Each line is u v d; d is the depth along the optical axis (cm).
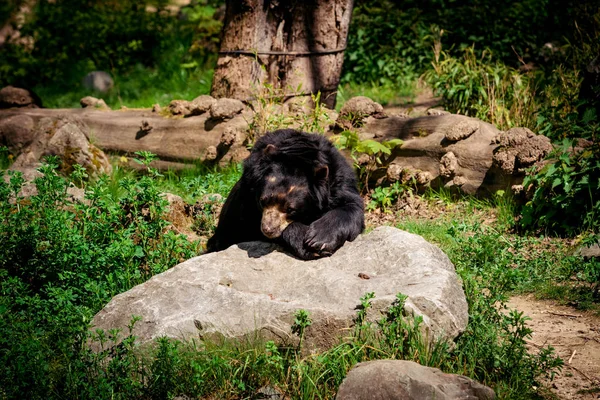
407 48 1584
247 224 694
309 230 612
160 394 504
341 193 655
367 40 1594
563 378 549
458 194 952
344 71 1577
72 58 1958
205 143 1088
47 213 695
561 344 605
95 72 1794
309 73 1151
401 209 962
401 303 514
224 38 1163
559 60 1484
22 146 1176
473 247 764
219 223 747
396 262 582
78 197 863
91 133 1188
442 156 958
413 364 483
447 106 1246
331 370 514
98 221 707
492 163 920
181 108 1152
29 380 504
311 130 1011
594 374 554
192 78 1731
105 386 492
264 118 1038
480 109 1144
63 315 569
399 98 1442
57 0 2192
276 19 1139
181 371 518
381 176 1009
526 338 610
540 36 1600
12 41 2123
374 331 522
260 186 630
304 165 630
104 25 1980
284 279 589
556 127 988
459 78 1237
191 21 1970
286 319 531
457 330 534
